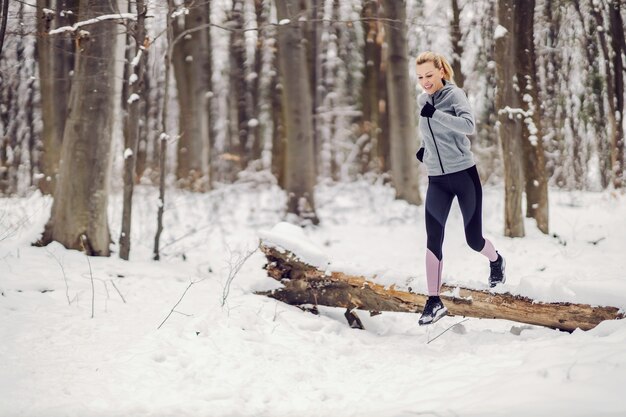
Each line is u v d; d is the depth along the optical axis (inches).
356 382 167.0
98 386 154.9
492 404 132.4
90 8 292.0
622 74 462.6
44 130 451.2
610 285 178.7
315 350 190.9
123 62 304.5
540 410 124.9
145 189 509.0
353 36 681.6
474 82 570.3
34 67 520.4
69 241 283.9
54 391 150.3
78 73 292.5
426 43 564.1
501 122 386.3
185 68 550.9
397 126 498.3
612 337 158.2
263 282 240.7
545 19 453.4
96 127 288.5
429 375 162.6
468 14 516.7
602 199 471.8
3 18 249.3
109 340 186.1
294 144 442.3
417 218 459.2
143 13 281.3
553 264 324.8
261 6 643.5
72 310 209.6
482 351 177.9
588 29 454.6
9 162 582.6
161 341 185.0
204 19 550.3
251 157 767.1
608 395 125.7
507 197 384.5
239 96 754.2
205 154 557.0
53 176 430.3
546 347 161.0
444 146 183.5
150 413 142.0
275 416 144.2
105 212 294.2
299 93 441.7
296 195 442.9
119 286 242.4
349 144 747.4
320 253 227.5
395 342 202.7
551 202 493.0
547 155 522.0
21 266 248.8
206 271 297.7
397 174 501.7
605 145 512.4
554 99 501.7
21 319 197.3
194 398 152.9
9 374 157.8
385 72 644.7
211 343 186.5
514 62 390.0
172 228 399.2
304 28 583.8
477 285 198.1
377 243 401.7
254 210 466.9
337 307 226.2
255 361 178.1
